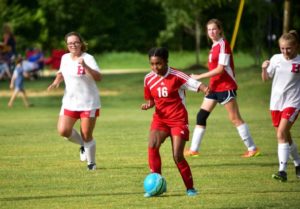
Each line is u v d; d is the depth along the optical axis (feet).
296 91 86.48
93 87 93.71
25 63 303.07
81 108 93.71
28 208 72.02
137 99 225.56
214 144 120.47
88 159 94.73
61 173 92.38
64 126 94.89
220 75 105.81
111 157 106.11
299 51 93.56
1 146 119.96
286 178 85.56
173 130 76.59
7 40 298.56
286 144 85.81
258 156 106.32
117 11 443.73
